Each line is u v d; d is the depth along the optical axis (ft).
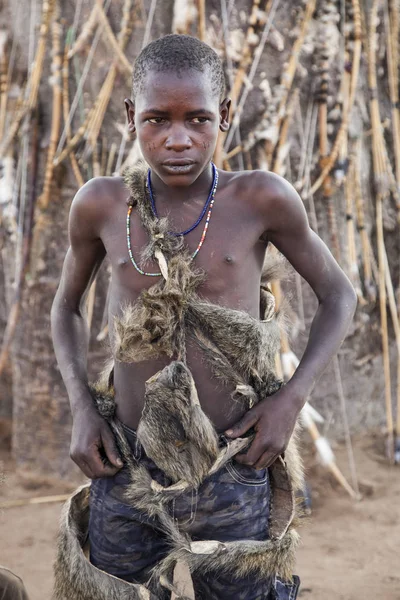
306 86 13.29
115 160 12.85
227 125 7.07
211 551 6.56
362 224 14.23
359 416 14.99
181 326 6.61
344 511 12.53
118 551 7.04
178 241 6.75
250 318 6.67
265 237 7.09
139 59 6.59
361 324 14.61
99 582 6.81
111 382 7.26
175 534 6.61
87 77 12.73
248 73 12.68
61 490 13.60
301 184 13.21
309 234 7.16
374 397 15.16
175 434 6.47
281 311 7.53
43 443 14.02
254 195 6.84
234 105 12.57
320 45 13.21
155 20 12.40
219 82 6.64
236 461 6.82
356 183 13.99
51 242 13.47
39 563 11.03
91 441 6.86
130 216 6.92
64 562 6.97
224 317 6.57
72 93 12.90
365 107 14.25
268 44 12.74
